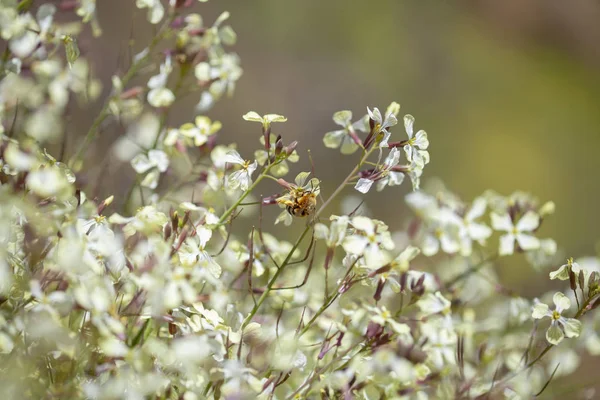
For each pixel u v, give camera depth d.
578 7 2.60
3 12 0.79
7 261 0.74
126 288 0.74
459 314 0.88
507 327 0.87
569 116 2.25
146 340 0.73
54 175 0.73
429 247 0.88
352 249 0.75
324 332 0.81
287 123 1.80
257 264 0.81
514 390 0.80
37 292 0.72
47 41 0.81
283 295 0.81
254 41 1.96
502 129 2.11
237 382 0.73
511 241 0.86
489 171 1.96
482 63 2.29
